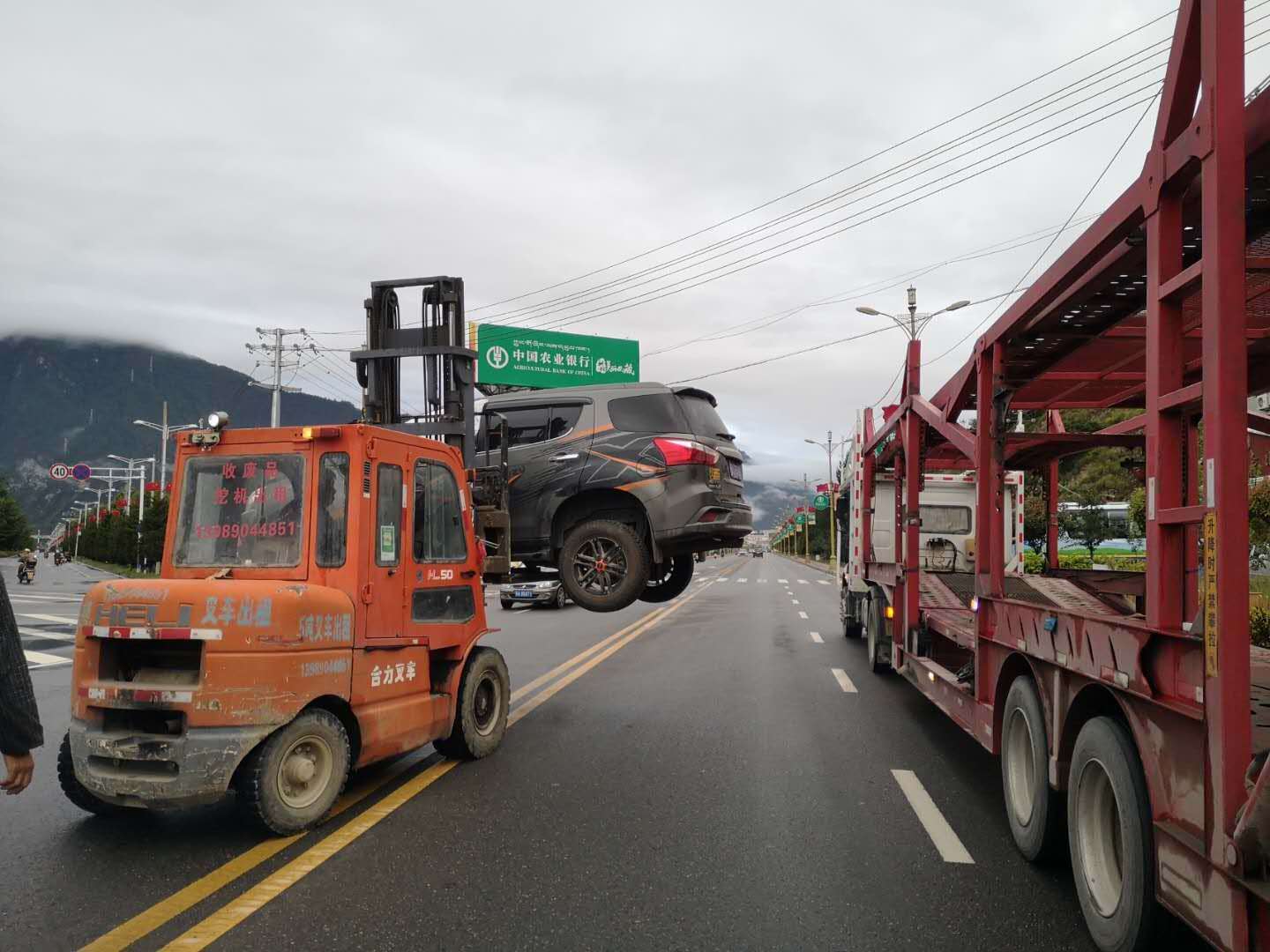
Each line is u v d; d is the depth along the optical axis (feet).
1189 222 12.10
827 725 28.50
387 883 14.78
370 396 29.32
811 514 337.93
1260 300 14.98
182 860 15.85
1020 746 16.81
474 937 12.67
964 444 21.91
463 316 29.19
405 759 23.86
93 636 17.15
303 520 19.13
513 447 30.96
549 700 33.04
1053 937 12.79
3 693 8.04
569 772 22.40
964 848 16.71
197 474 19.89
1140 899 11.18
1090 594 20.13
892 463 41.98
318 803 17.76
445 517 22.79
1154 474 11.31
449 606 22.66
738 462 32.81
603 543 29.17
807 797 20.17
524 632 59.57
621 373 131.23
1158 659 10.89
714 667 41.91
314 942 12.45
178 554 19.66
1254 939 8.84
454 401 28.55
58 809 19.13
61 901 13.91
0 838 17.08
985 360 19.74
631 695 34.01
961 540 44.70
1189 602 10.98
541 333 126.31
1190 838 9.95
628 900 14.08
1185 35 10.71
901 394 30.53
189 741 16.29
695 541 29.94
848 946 12.46
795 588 131.03
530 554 30.25
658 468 29.19
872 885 14.79
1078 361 21.24
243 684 16.53
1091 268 14.33
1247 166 10.82
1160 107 11.34
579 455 29.84
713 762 23.50
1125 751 11.77
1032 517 63.31
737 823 18.19
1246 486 9.37
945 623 25.70
